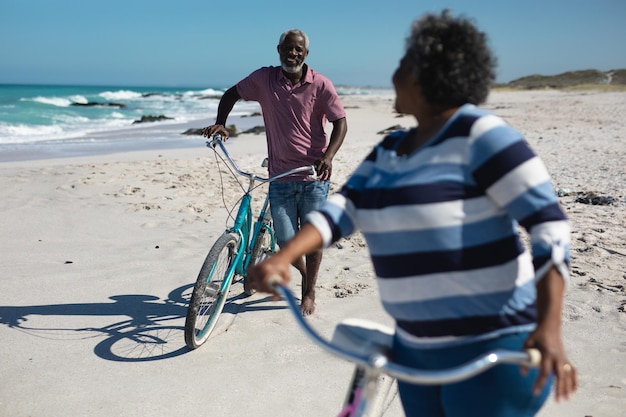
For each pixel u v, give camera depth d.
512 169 1.68
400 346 1.96
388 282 1.86
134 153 14.98
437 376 1.47
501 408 1.80
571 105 37.50
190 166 12.08
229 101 4.68
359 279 5.57
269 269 1.81
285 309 4.91
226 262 4.37
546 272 1.61
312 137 4.54
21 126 25.56
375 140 18.58
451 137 1.76
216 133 4.51
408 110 1.92
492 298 1.77
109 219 7.78
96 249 6.55
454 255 1.74
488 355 1.50
